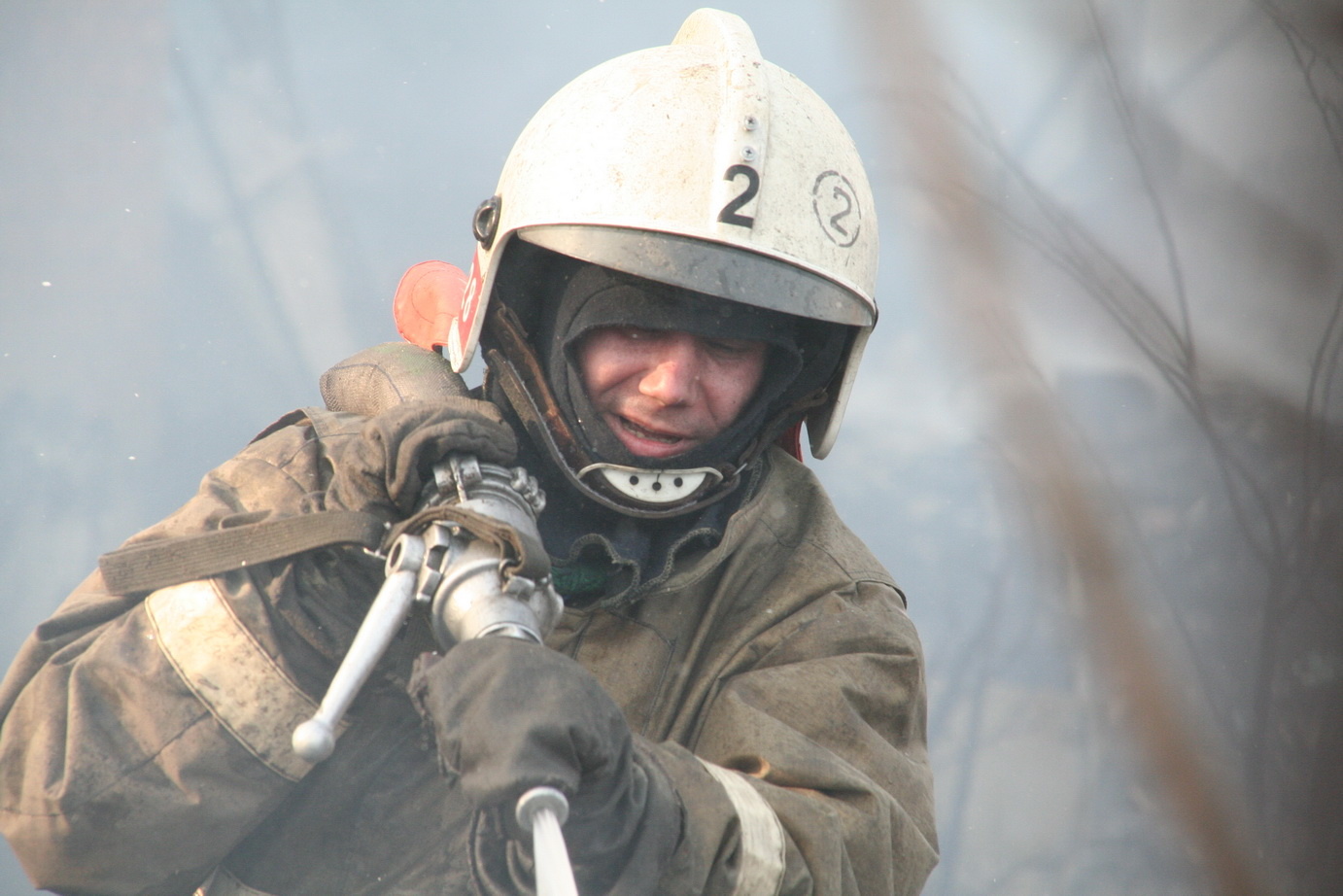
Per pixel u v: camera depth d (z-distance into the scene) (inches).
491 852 172.4
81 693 192.4
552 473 224.1
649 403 212.7
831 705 212.5
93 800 187.9
